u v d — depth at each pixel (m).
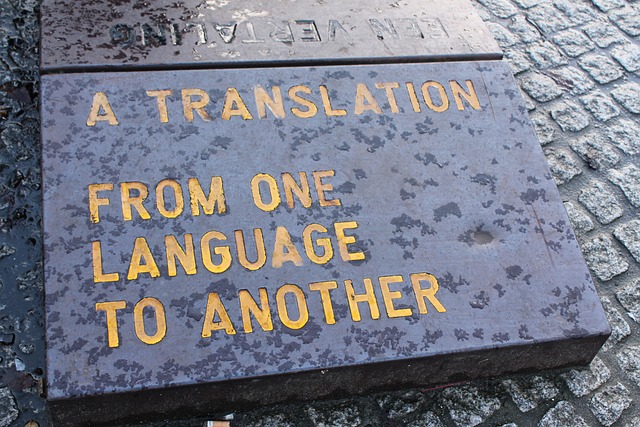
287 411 2.41
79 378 2.15
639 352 2.74
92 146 2.49
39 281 2.53
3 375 2.35
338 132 2.71
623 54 3.77
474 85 2.96
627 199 3.18
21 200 2.67
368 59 2.94
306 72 2.83
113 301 2.26
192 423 2.34
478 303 2.47
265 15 2.99
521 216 2.67
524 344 2.44
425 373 2.46
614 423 2.56
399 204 2.60
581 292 2.57
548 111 3.45
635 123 3.47
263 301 2.34
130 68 2.69
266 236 2.45
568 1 4.00
